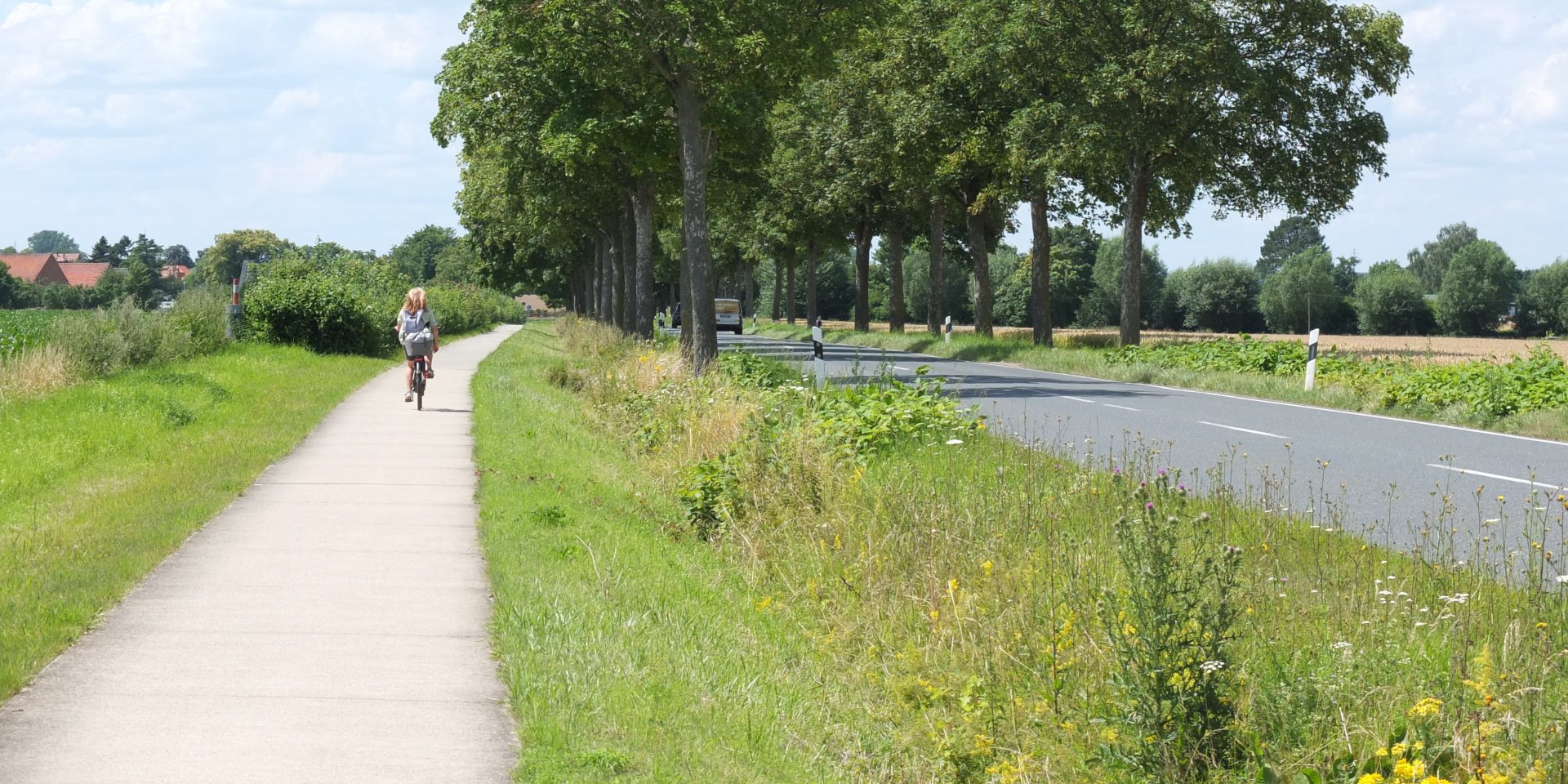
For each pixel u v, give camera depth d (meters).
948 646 8.77
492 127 43.72
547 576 10.31
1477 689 6.68
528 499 14.13
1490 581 9.33
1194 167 46.72
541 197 48.00
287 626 8.81
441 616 9.18
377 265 56.25
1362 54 45.81
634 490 16.00
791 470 13.82
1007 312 168.12
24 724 6.76
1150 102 43.38
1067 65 44.69
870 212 77.81
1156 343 45.94
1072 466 14.85
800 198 76.44
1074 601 8.53
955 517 11.32
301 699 7.26
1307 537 11.39
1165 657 6.88
